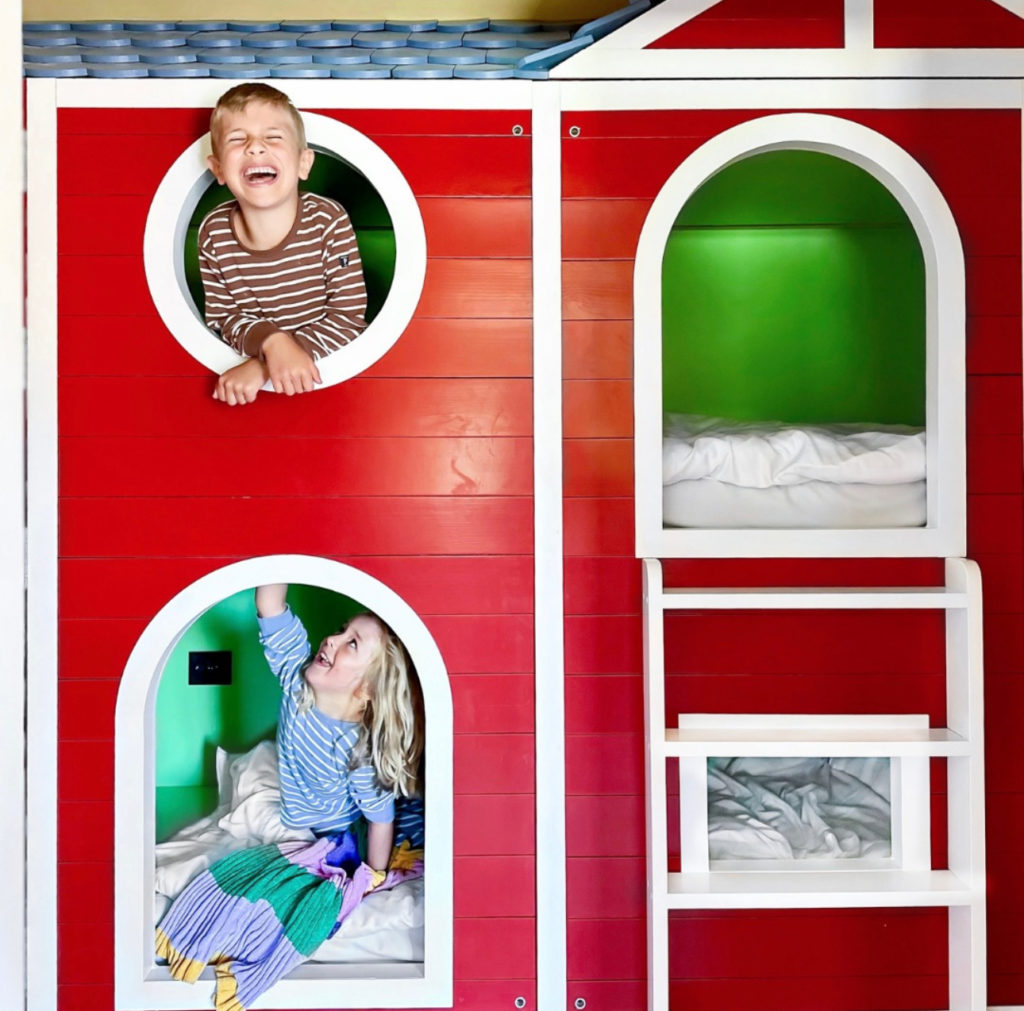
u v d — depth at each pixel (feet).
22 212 6.54
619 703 6.76
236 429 6.68
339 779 7.18
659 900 6.23
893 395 8.63
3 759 6.44
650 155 6.72
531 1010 6.75
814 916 6.88
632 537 6.74
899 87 6.72
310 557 6.70
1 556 6.42
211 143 6.49
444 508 6.73
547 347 6.70
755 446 6.88
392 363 6.70
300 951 6.63
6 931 6.45
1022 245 6.78
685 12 6.68
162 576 6.66
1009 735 6.81
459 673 6.74
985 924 6.51
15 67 6.40
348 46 6.82
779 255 8.67
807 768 7.61
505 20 8.11
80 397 6.63
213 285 6.81
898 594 6.38
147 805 6.73
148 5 8.44
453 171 6.70
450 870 6.71
